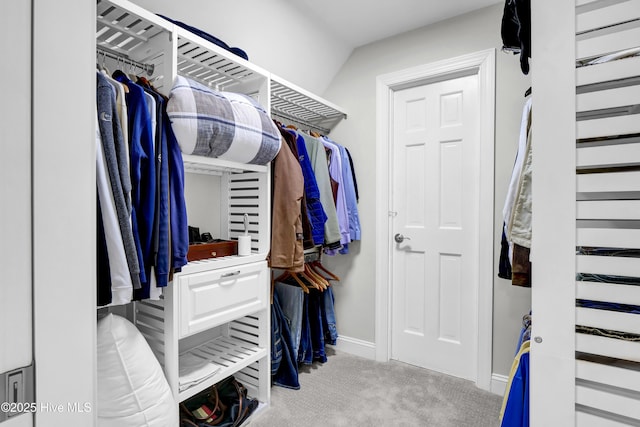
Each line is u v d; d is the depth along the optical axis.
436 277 2.17
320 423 1.58
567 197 0.77
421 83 2.21
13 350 0.47
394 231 2.35
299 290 2.11
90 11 0.56
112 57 1.23
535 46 0.79
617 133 0.72
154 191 1.09
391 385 1.96
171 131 1.19
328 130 2.58
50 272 0.51
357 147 2.44
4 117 0.46
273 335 1.89
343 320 2.51
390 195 2.33
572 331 0.77
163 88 1.29
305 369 2.18
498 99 1.89
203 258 1.48
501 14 1.89
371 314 2.37
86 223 0.55
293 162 1.72
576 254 0.76
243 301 1.55
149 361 1.15
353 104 2.46
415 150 2.26
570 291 0.77
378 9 1.96
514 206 1.17
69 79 0.53
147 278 1.09
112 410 1.06
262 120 1.48
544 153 0.79
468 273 2.05
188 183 1.75
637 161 0.70
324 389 1.91
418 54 2.16
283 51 2.10
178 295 1.26
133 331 1.15
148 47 1.33
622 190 0.72
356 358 2.37
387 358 2.31
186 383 1.34
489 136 1.90
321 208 1.90
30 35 0.48
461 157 2.09
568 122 0.76
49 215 0.50
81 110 0.54
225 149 1.34
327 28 2.15
